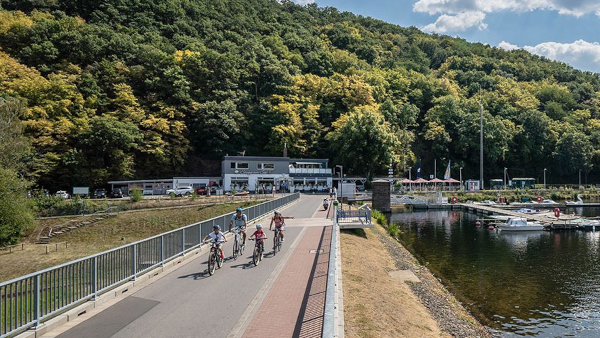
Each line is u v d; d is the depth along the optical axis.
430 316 14.51
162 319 8.91
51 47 75.31
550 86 137.00
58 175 60.59
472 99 112.69
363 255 20.75
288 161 71.31
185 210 46.69
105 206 46.50
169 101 79.94
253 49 103.44
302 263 14.80
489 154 93.81
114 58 81.12
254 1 156.00
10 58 69.88
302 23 157.25
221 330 8.17
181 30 107.88
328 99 95.06
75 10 100.12
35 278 8.35
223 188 66.75
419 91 114.12
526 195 77.25
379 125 75.56
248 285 11.75
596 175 107.88
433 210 62.09
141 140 67.88
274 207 35.41
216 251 13.77
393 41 184.12
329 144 84.75
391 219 50.84
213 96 86.56
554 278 22.94
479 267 25.42
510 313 17.25
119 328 8.38
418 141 101.56
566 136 101.62
